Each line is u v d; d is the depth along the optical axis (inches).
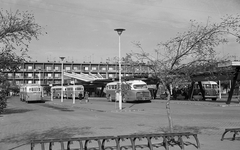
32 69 4092.0
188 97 1744.6
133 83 1555.1
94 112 1051.9
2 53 310.0
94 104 1551.4
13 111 1124.5
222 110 974.4
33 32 322.7
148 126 579.2
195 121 659.4
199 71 386.6
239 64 942.4
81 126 588.4
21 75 4028.1
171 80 394.6
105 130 521.0
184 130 511.5
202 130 511.8
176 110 1036.5
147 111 1031.6
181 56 385.4
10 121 719.7
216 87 1708.9
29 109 1259.8
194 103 1301.7
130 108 1171.3
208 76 415.5
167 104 402.9
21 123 663.8
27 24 321.4
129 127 564.4
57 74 4259.4
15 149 359.6
